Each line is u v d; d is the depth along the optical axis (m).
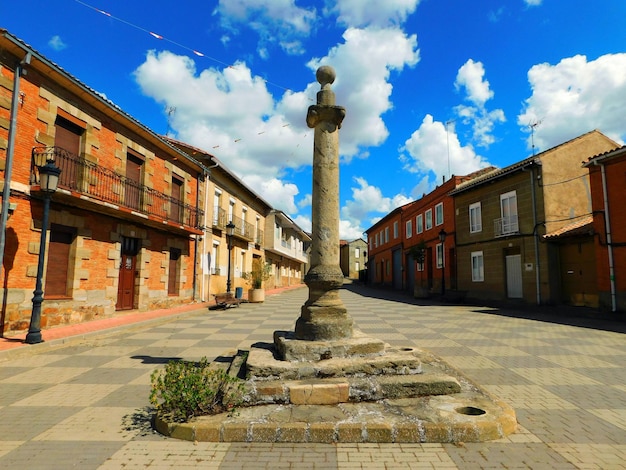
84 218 11.50
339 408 4.12
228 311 16.22
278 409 4.10
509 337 9.41
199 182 18.70
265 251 31.28
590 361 6.89
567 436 3.69
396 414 3.93
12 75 9.27
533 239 17.03
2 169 8.92
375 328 10.87
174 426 3.71
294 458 3.27
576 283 15.73
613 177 13.70
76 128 11.44
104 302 12.23
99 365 6.71
